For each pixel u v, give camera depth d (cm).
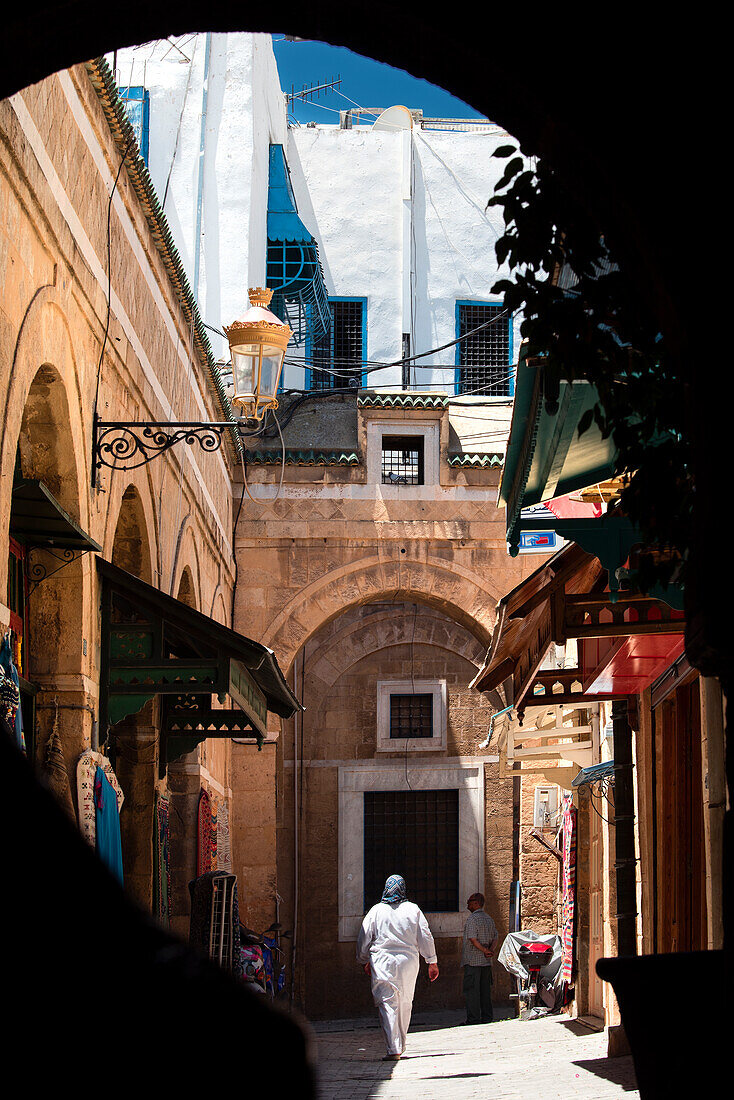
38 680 759
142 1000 72
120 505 925
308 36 313
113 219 880
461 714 2230
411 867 2189
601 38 285
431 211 2467
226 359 1995
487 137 2498
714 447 279
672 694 980
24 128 614
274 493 1875
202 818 1385
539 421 566
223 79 2112
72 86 732
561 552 748
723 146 279
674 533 384
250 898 1755
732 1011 258
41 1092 68
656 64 281
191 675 832
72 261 732
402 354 2397
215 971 76
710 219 280
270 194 2253
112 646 837
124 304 925
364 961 1294
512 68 292
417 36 303
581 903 1466
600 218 307
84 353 782
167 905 1122
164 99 2103
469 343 2428
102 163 826
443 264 2450
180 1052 71
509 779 2223
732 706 273
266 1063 74
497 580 1888
